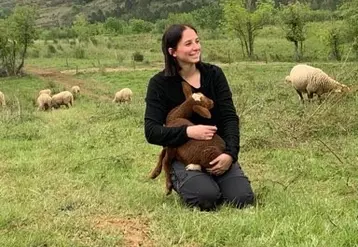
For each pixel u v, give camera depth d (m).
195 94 4.95
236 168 5.05
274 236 4.02
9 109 20.55
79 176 6.48
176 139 4.85
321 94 11.05
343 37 39.69
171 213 4.68
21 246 4.02
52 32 74.12
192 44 4.96
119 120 11.99
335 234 3.99
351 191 5.32
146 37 65.50
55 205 5.09
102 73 38.19
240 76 24.11
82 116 14.79
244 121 9.09
